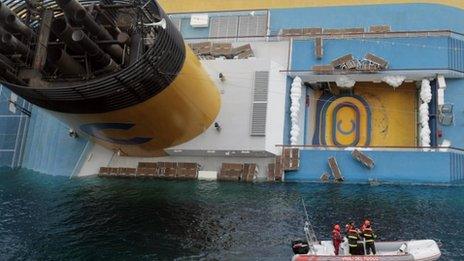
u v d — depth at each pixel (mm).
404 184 43375
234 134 46594
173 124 42812
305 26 56500
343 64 49875
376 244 30094
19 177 50344
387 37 50312
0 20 33156
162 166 47688
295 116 49000
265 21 57469
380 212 37250
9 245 33531
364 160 44312
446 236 32875
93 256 31844
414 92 52625
